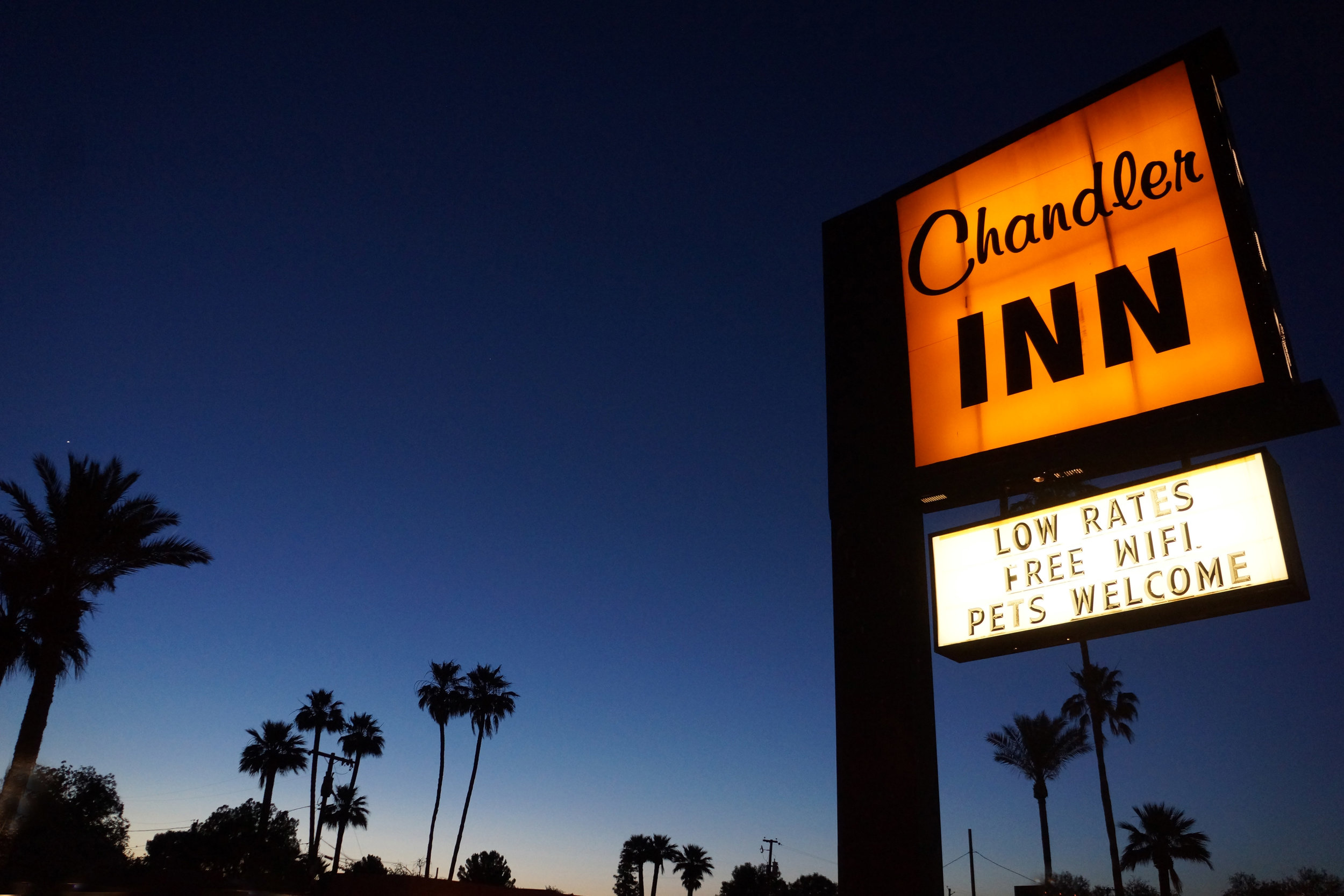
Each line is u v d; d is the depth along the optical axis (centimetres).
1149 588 711
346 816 6706
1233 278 751
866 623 846
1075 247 858
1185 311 766
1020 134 941
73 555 2855
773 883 8312
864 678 823
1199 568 692
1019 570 784
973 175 967
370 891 3762
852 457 927
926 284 957
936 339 923
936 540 843
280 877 4569
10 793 2716
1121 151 860
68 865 3212
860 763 788
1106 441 773
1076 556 758
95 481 2945
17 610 2866
